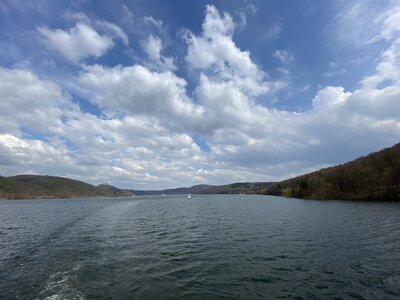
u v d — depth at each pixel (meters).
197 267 19.81
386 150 139.12
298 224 42.94
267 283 16.59
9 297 13.79
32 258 21.97
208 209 83.38
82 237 32.19
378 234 32.25
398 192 105.75
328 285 16.19
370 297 14.35
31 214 71.06
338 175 147.25
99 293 14.44
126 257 22.38
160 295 14.54
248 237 31.95
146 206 105.12
